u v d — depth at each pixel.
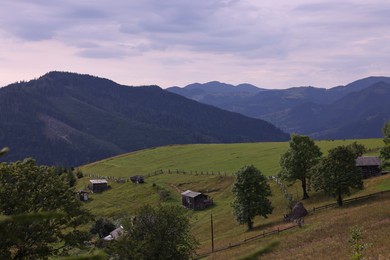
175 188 126.00
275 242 4.20
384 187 79.50
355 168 74.62
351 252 37.47
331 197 84.50
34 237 24.16
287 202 91.81
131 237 36.88
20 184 25.98
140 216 38.44
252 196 79.12
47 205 25.75
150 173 152.00
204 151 182.62
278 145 171.25
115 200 126.69
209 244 73.69
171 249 37.12
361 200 73.19
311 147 90.94
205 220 94.38
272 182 108.06
